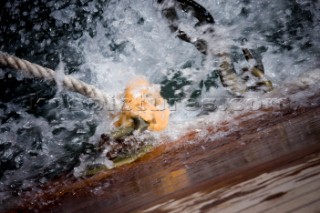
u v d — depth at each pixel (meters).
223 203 0.37
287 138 0.59
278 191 0.35
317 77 0.85
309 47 1.18
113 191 0.67
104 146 0.87
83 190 0.75
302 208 0.30
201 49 1.03
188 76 1.19
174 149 0.79
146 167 0.75
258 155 0.55
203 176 0.54
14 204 0.79
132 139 0.85
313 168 0.37
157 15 1.31
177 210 0.40
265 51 1.20
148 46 1.32
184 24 1.02
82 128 1.20
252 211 0.33
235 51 1.05
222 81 0.98
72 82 0.94
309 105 0.75
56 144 1.17
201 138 0.79
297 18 1.32
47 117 1.29
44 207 0.73
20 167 1.11
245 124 0.77
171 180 0.59
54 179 0.87
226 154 0.63
